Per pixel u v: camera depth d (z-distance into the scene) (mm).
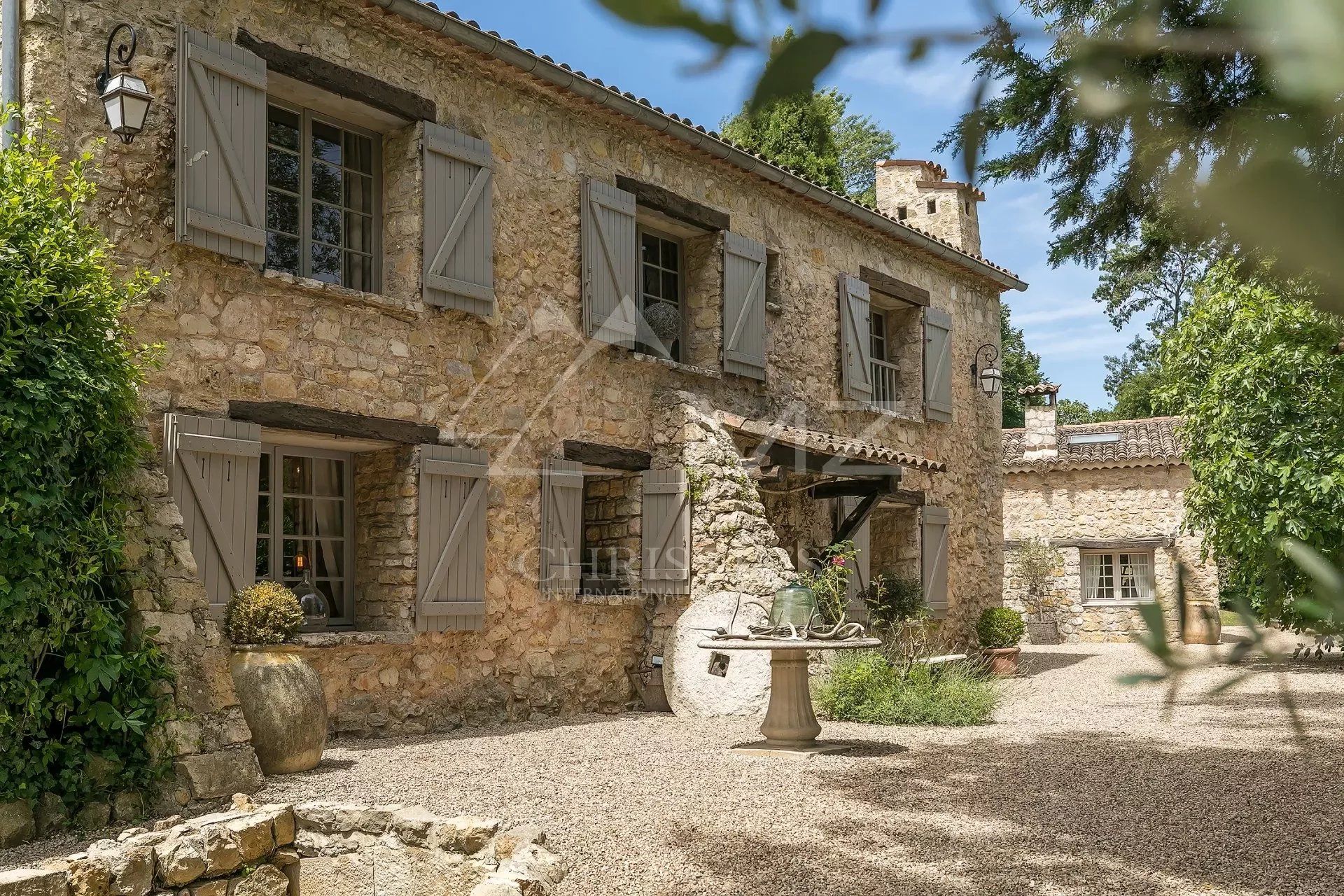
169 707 5402
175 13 6977
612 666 9648
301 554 7961
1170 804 5699
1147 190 859
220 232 6961
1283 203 543
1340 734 8078
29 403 5141
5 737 4891
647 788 6023
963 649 14156
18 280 5199
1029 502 21766
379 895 4613
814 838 4988
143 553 5703
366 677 7758
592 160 9812
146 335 6715
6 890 3768
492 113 8953
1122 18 718
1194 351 14148
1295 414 12359
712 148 10531
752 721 8898
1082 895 4199
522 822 5188
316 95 7828
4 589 4895
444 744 7492
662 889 4266
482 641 8555
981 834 5082
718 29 548
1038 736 8047
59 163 6371
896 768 6664
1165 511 20812
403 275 8273
